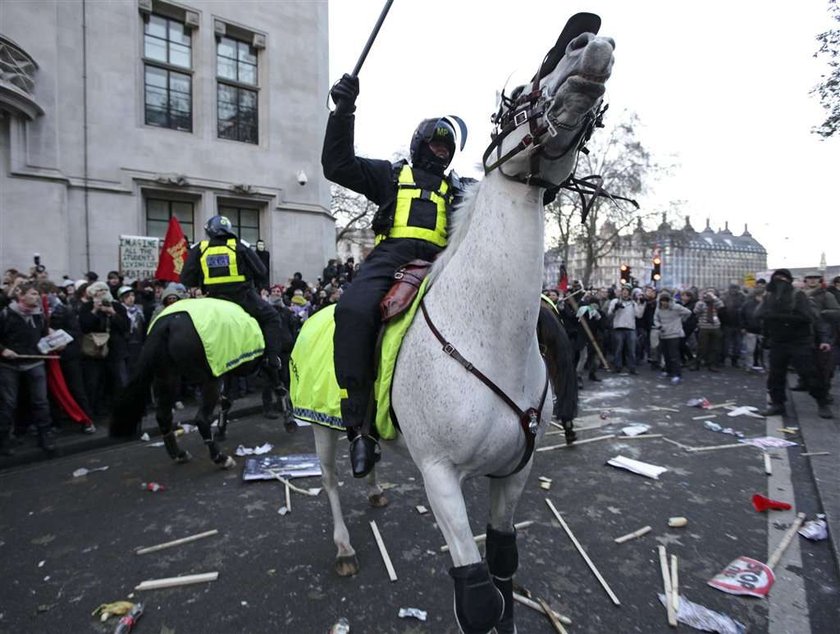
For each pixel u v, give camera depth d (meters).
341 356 1.97
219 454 4.46
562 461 4.61
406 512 3.58
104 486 4.15
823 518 3.38
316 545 3.13
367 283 2.05
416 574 2.80
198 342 4.07
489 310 1.66
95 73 9.70
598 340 9.88
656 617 2.42
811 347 5.94
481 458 1.73
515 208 1.59
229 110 11.75
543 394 1.91
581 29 1.39
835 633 2.30
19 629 2.41
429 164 2.22
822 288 7.53
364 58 1.90
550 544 3.12
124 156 10.05
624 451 4.88
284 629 2.37
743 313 10.01
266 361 4.91
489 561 2.02
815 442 5.00
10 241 8.62
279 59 12.24
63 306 5.62
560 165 1.46
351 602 2.56
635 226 29.55
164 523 3.46
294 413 2.83
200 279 4.74
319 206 12.95
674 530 3.29
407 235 2.15
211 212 11.17
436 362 1.73
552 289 9.11
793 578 2.73
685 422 5.97
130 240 8.82
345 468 4.44
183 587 2.71
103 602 2.60
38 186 8.85
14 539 3.27
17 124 8.62
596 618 2.41
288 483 4.02
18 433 5.34
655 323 9.18
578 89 1.24
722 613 2.45
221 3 11.27
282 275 12.31
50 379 5.30
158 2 10.44
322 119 13.16
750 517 3.48
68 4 9.36
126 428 4.22
